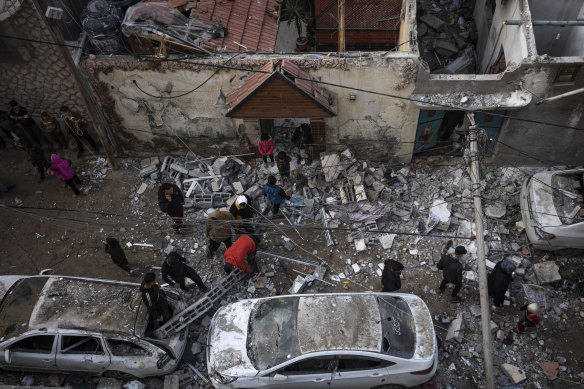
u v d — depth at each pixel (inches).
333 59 407.8
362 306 337.1
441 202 454.9
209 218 391.9
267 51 441.7
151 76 433.1
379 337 321.1
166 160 507.8
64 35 451.2
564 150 462.3
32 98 490.6
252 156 508.1
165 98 453.1
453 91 421.4
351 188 466.0
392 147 484.4
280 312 342.3
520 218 445.4
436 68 613.9
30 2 408.2
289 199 469.1
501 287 366.0
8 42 433.1
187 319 360.8
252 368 319.9
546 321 383.2
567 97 409.1
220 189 478.3
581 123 430.3
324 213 456.1
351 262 428.5
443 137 493.0
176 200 415.2
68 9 453.1
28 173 507.2
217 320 354.9
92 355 335.3
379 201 462.0
